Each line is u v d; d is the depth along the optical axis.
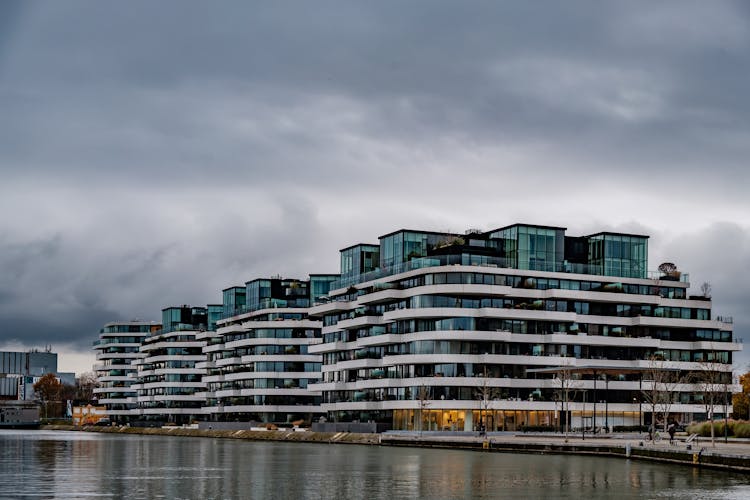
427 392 170.00
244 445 159.00
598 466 94.62
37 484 75.88
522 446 124.50
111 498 65.69
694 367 183.75
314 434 181.12
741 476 81.94
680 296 190.12
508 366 173.00
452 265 172.25
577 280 181.00
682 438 132.50
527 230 180.75
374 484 75.94
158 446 154.88
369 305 187.75
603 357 180.50
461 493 69.44
